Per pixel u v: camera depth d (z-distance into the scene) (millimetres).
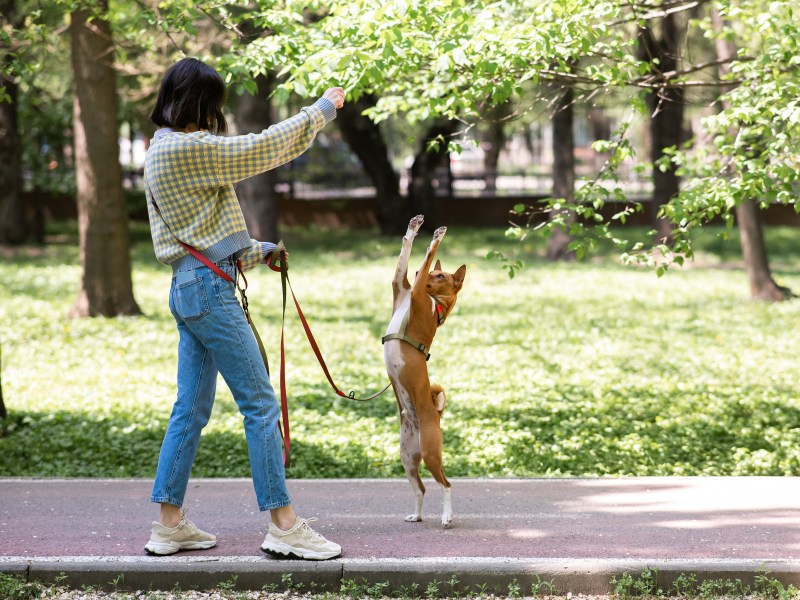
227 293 4074
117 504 5332
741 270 20625
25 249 23109
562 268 21000
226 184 4043
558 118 21672
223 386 9539
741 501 5387
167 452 4199
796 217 30078
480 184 38938
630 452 7035
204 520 4977
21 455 7000
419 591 4078
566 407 8531
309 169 34906
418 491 4855
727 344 12008
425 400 4570
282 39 6504
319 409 8555
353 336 12773
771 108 5914
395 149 37312
